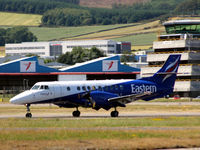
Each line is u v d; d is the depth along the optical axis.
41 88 183.62
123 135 116.50
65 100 187.62
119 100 188.00
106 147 101.19
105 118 171.38
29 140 109.38
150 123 144.12
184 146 103.50
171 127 133.75
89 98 184.25
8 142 106.69
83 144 104.44
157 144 104.94
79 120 156.88
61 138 112.25
